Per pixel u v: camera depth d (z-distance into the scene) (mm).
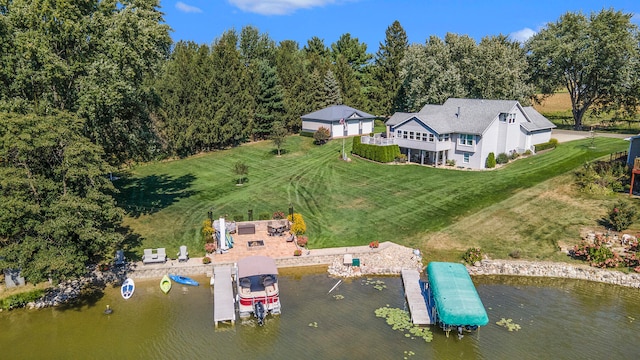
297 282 32281
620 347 24875
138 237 38312
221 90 69812
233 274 32344
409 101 77312
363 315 28031
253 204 46625
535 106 108000
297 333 26188
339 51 126312
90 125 37219
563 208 41812
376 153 60719
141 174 58344
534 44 76375
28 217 27828
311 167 60375
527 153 58719
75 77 36656
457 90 69750
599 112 77125
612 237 36250
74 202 27969
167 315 28078
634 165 41406
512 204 43438
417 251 35562
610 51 67438
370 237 38688
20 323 27344
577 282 32344
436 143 55719
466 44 72625
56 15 33938
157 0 44406
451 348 24828
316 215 43688
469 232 38938
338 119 76000
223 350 24688
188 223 41406
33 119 28203
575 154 55875
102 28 37250
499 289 31391
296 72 81438
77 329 26672
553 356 24094
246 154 68250
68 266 27078
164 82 63281
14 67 33625
